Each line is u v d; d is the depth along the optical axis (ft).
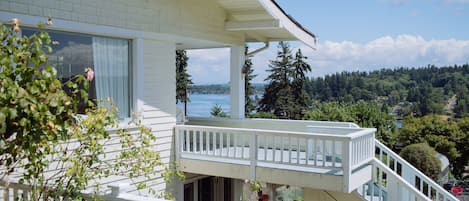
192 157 25.38
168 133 25.40
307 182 21.72
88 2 20.20
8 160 11.27
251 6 28.45
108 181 21.02
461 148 62.54
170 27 25.09
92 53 20.86
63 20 19.02
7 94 9.32
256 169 23.11
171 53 25.58
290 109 75.51
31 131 10.13
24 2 17.49
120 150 20.48
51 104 9.98
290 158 22.26
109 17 21.31
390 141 63.36
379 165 23.77
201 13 27.43
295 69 76.95
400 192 22.95
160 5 24.39
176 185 26.23
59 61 19.19
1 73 9.81
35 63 10.75
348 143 20.66
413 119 66.74
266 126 31.65
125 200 11.79
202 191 30.40
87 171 15.67
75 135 12.72
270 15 27.53
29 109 9.49
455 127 63.26
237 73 32.32
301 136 21.86
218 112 60.70
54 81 10.36
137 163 18.25
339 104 68.23
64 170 15.35
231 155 26.63
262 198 25.66
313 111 65.98
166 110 25.21
